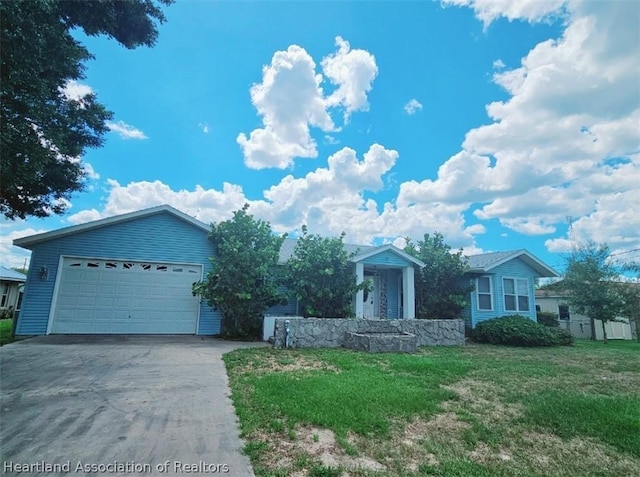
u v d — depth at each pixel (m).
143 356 7.14
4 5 5.33
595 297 16.42
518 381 6.07
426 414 4.13
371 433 3.51
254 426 3.60
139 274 10.98
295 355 7.95
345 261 11.75
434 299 14.01
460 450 3.24
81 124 9.49
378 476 2.71
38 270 10.09
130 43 8.63
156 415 3.87
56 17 6.82
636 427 3.82
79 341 8.91
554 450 3.31
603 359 9.06
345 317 11.45
